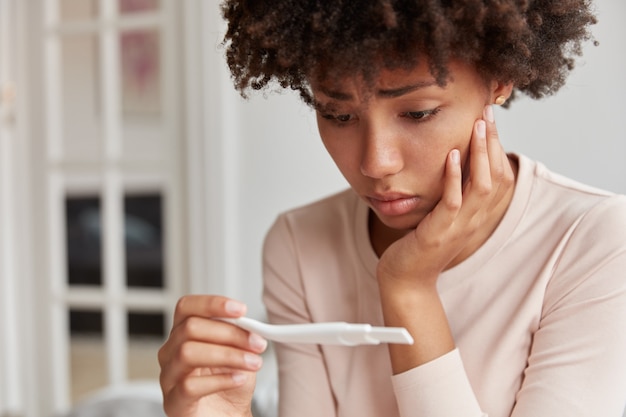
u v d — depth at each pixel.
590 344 0.86
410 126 0.81
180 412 0.85
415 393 0.88
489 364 0.93
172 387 0.86
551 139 2.08
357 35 0.75
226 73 2.53
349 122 0.83
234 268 2.57
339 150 0.84
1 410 3.03
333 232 1.08
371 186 0.85
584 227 0.91
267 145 2.50
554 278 0.92
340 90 0.78
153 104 3.49
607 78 2.00
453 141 0.82
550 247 0.93
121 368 2.81
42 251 2.91
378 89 0.77
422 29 0.74
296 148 2.45
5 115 2.94
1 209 2.98
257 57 0.87
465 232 0.88
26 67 2.86
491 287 0.95
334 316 1.06
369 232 1.05
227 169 2.54
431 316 0.90
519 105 2.11
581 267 0.90
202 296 0.84
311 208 1.12
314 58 0.78
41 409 2.95
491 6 0.78
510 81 0.87
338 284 1.06
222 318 0.82
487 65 0.82
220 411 0.90
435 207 0.86
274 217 2.50
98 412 1.98
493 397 0.93
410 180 0.84
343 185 2.39
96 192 4.54
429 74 0.76
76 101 3.22
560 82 0.98
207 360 0.82
